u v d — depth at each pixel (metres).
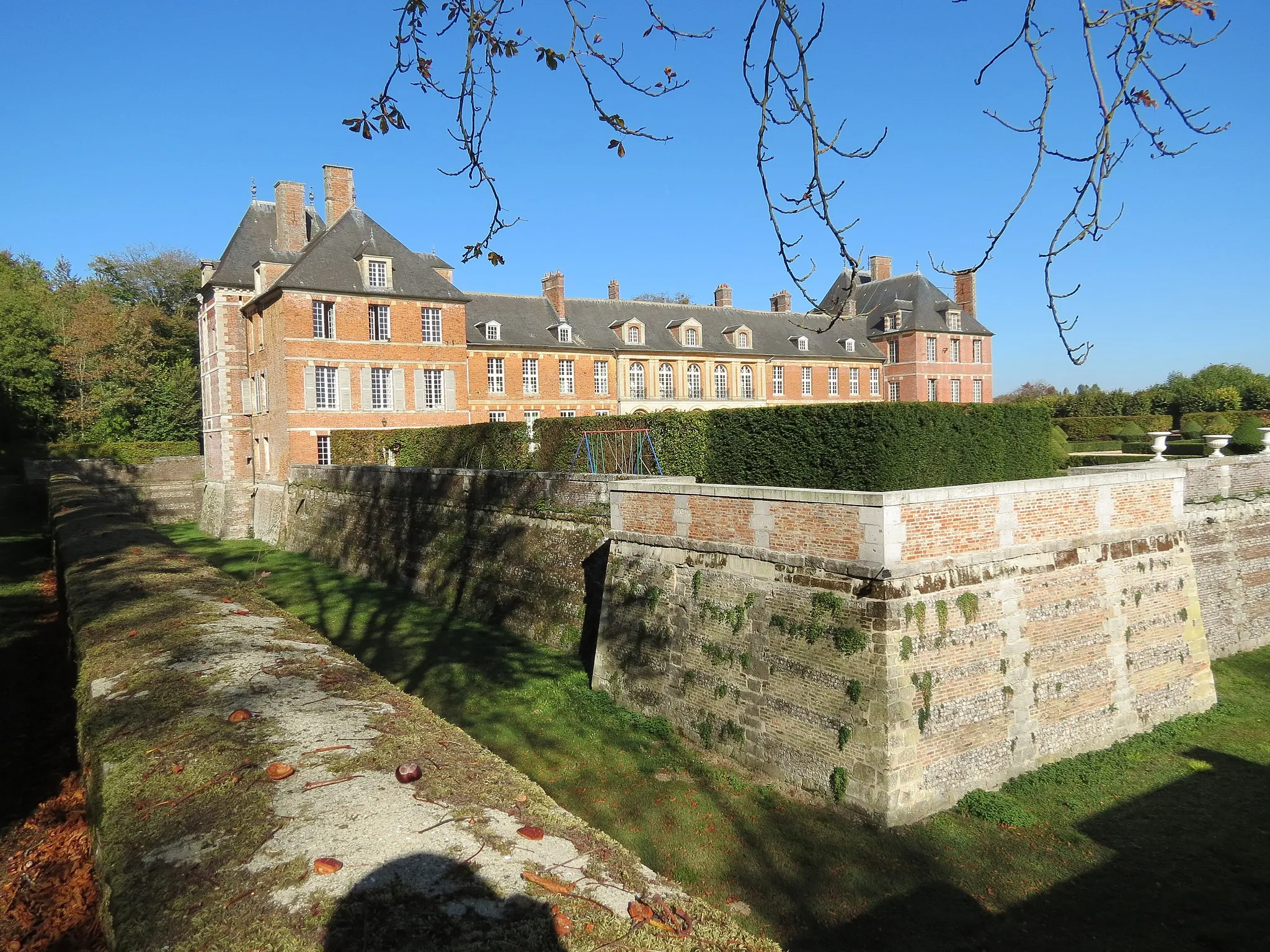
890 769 8.69
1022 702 10.04
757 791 9.60
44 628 16.38
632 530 12.76
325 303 33.31
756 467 18.39
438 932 3.47
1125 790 9.68
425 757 5.42
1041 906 7.37
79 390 54.56
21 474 47.66
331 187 36.03
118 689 6.80
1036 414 18.98
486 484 19.52
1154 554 11.92
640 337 49.19
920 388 57.22
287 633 8.69
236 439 39.12
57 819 7.96
